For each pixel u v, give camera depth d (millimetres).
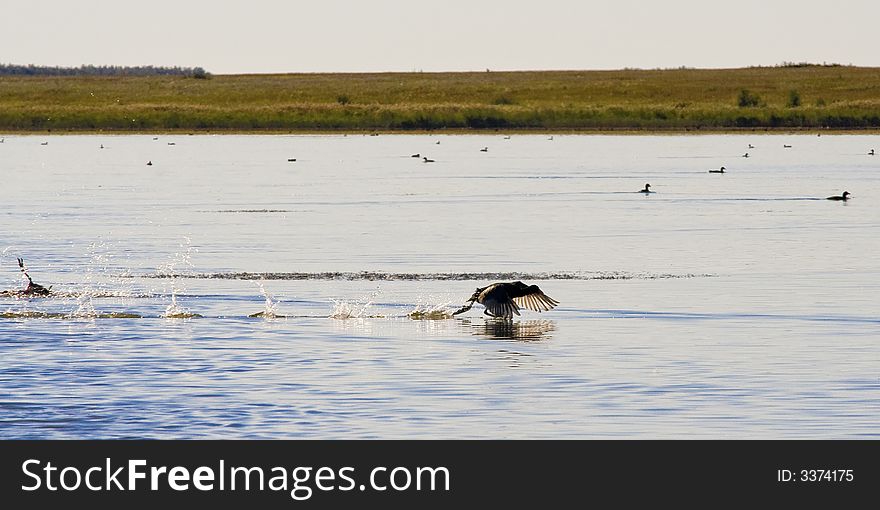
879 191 173500
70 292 81875
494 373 56719
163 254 103438
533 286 66125
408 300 78438
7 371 57125
